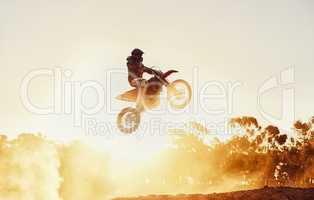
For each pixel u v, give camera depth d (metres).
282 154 52.78
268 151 52.78
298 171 52.44
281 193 22.67
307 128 50.91
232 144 51.19
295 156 52.62
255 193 22.91
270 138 51.78
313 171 51.78
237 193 23.19
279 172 52.72
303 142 52.31
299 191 23.03
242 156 52.12
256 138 52.47
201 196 22.95
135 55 16.48
